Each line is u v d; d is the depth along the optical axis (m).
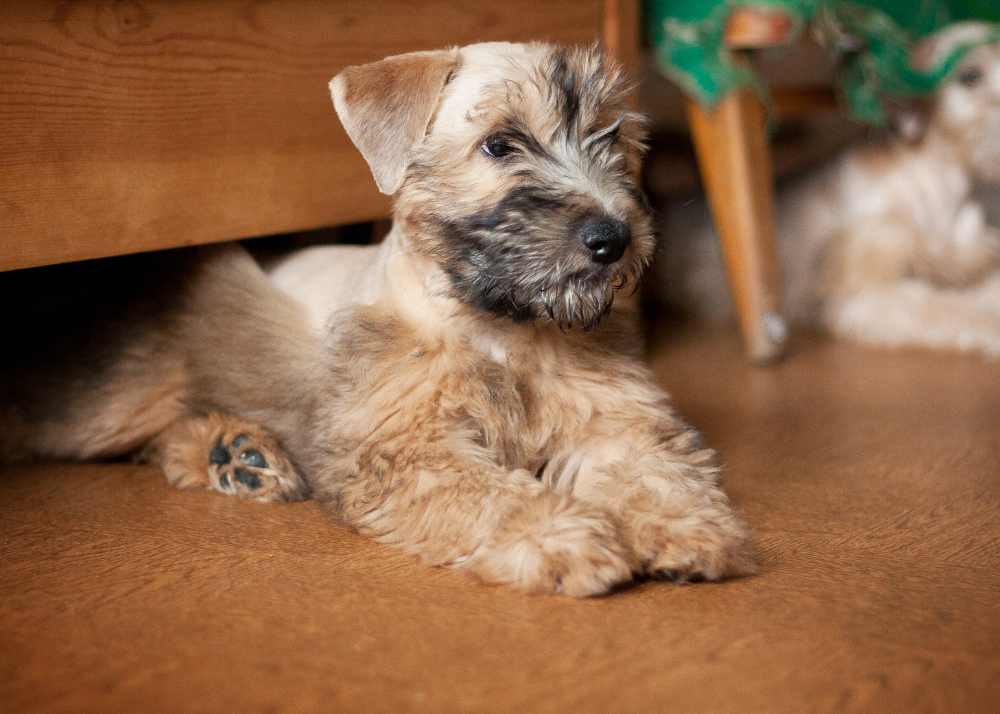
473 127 0.90
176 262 1.08
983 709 0.70
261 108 1.07
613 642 0.76
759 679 0.73
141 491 1.00
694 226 1.80
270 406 1.00
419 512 0.86
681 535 0.83
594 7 1.33
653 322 1.77
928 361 1.47
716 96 1.40
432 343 0.92
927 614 0.80
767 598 0.82
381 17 1.14
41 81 0.92
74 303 1.08
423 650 0.75
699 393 1.32
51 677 0.73
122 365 1.05
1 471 1.06
